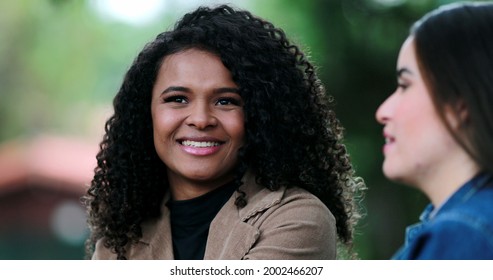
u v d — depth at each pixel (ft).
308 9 46.62
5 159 82.12
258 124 15.48
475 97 9.78
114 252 16.69
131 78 16.42
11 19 128.26
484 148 9.67
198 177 15.35
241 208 15.40
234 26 15.69
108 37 136.46
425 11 44.93
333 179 16.98
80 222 67.72
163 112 15.47
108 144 17.02
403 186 47.91
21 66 131.64
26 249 66.39
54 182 66.39
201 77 15.21
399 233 49.14
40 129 135.23
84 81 137.49
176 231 16.02
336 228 16.81
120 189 16.70
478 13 10.20
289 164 15.93
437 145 10.12
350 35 46.06
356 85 46.26
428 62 10.09
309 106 16.55
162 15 133.69
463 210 9.72
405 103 10.34
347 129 46.47
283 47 16.48
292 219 14.89
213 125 15.23
